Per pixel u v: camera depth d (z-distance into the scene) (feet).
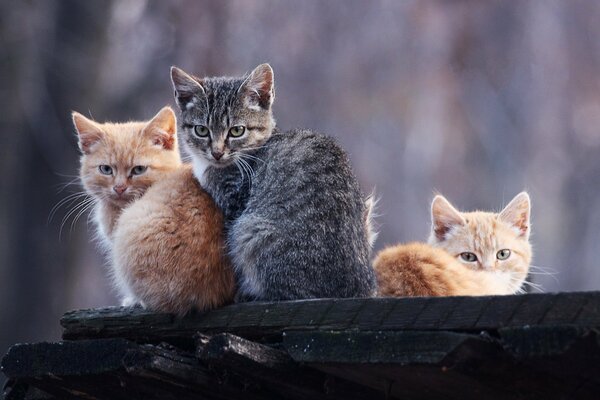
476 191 90.38
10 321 74.23
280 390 26.99
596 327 21.98
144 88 82.17
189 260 30.58
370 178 87.61
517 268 44.45
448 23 90.74
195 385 26.84
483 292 34.58
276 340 26.78
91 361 26.50
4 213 75.05
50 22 76.02
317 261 30.50
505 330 22.26
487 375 23.62
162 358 26.20
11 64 73.97
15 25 73.97
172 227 31.09
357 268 30.96
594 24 95.35
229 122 36.29
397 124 89.71
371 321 24.66
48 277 75.05
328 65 86.94
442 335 23.00
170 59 81.76
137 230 31.04
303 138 33.88
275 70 84.48
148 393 27.94
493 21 92.48
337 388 26.08
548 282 89.04
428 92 90.12
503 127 92.32
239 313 27.68
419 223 87.61
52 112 75.92
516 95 92.99
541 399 24.27
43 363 27.04
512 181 91.20
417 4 89.76
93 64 76.43
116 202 37.63
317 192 31.30
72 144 76.13
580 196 92.89
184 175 34.73
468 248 44.11
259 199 32.24
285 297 30.40
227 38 82.33
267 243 30.86
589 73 95.14
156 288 30.19
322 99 86.63
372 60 88.58
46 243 75.10
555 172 93.20
